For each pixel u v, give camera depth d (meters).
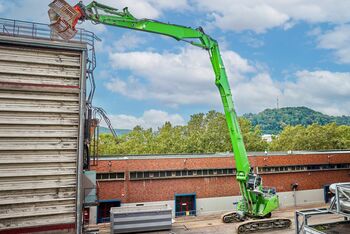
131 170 28.14
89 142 12.89
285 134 73.69
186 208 30.28
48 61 10.84
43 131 10.58
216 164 31.41
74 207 10.64
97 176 27.09
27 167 10.29
